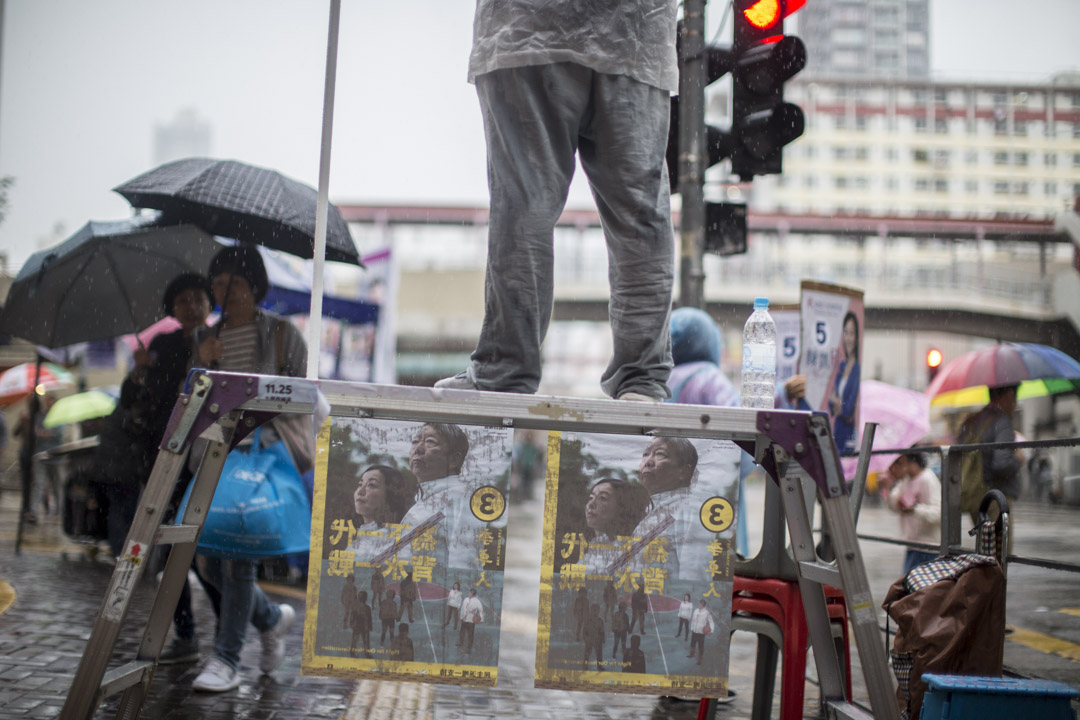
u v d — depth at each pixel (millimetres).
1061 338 51219
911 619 2885
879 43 114125
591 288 44281
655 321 2223
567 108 2141
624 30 2168
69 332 6977
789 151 92812
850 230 47781
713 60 5809
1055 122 90812
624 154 2189
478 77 2201
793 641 2859
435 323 44125
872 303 49875
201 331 4867
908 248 77812
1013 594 7434
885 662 1964
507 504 2176
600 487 2238
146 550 1780
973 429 6035
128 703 2023
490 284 2156
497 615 2143
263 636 4129
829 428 2029
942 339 69625
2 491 12234
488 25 2156
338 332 11609
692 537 2254
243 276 4750
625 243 2223
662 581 2230
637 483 2248
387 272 13000
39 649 4281
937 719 2570
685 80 5801
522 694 3979
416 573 2141
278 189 5898
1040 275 51469
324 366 11680
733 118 5750
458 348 44406
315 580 2119
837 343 5457
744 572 2975
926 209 93062
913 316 51688
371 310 10086
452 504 2162
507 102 2127
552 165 2131
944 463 3895
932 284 51062
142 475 4816
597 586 2207
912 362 68750
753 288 47781
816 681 4492
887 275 52062
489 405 1922
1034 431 27094
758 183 91938
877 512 21172
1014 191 90812
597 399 1961
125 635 4695
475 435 2186
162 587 2072
